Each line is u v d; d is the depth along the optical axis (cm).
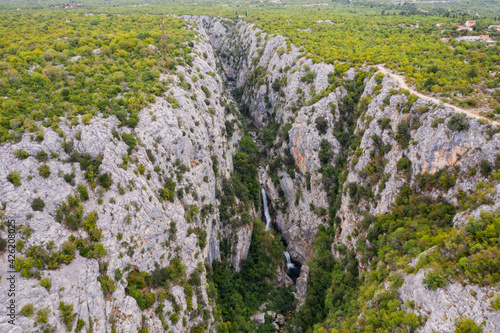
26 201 3422
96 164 4119
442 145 4625
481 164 4100
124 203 4094
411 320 3522
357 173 6166
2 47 6638
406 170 5103
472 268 3244
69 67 5797
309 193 7644
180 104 6172
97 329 3294
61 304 3105
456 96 5216
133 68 6719
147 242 4247
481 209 3731
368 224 5544
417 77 6106
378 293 4153
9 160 3559
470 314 3083
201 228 5544
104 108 4800
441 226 4206
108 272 3647
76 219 3650
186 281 4612
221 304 5644
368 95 6744
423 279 3575
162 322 3969
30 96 4634
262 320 5856
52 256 3294
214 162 7106
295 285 6900
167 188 4891
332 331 4456
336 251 6291
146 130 5031
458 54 7594
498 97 5034
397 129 5378
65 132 4112
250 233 7188
